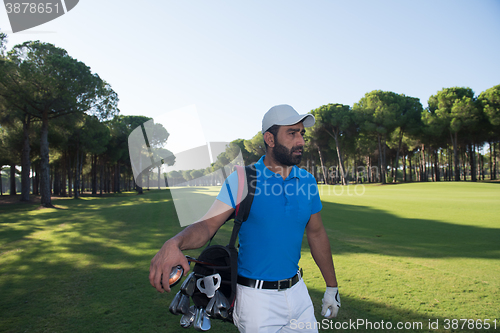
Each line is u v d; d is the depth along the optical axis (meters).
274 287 1.35
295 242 1.40
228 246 1.28
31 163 36.56
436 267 4.35
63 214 13.24
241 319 1.36
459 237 6.49
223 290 1.32
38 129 26.61
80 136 31.95
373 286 3.58
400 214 10.44
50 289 3.59
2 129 29.05
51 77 18.88
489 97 37.03
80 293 3.45
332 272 1.64
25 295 3.41
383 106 42.22
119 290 3.54
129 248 5.82
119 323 2.72
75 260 4.97
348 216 10.09
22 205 22.30
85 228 8.46
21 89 18.66
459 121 37.72
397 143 51.12
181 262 0.99
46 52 20.61
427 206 12.52
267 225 1.32
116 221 9.65
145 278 3.97
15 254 5.49
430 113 40.88
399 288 3.52
